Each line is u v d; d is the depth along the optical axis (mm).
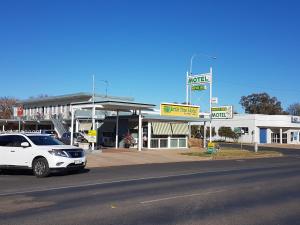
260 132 72688
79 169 18875
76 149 18641
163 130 40000
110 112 46969
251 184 15703
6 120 64562
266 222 9109
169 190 13820
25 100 69000
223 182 16312
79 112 51000
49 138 19359
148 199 11875
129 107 35062
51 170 17703
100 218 9242
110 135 41594
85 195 12578
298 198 12414
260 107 112875
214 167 24281
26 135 18812
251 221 9172
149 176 18625
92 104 34000
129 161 27703
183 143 42250
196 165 25875
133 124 39594
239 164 27047
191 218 9352
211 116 43781
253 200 11969
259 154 37906
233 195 12867
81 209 10273
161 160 29594
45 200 11617
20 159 18344
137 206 10742
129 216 9484
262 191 13844
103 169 22391
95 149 33375
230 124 75062
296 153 44375
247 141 72438
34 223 8719
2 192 13188
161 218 9305
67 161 17922
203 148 42156
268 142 73562
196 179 17375
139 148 36250
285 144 69875
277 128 74625
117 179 17234
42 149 17906
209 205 11039
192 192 13367
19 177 18000
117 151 34188
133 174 19531
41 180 16734
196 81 45250
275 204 11352
